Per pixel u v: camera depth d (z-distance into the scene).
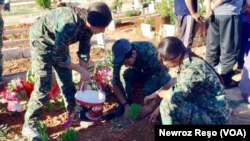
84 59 5.11
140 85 5.57
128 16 12.50
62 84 5.16
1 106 5.67
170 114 4.29
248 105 5.56
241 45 6.69
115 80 5.26
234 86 6.25
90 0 16.41
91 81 5.59
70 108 5.29
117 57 4.94
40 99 4.85
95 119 5.19
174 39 4.07
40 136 4.80
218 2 5.99
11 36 10.66
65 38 4.45
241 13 6.46
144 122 5.00
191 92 4.20
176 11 7.05
